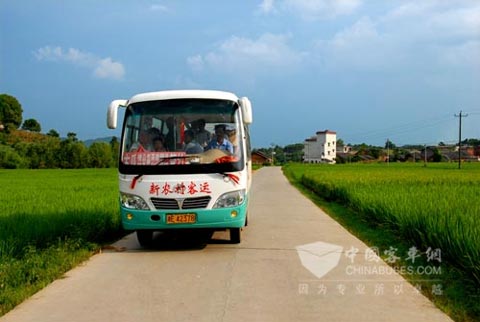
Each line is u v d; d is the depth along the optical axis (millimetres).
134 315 5188
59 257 7492
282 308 5355
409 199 12617
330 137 128750
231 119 8703
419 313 5195
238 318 5035
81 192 19578
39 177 39281
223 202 8453
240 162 8609
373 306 5430
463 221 8086
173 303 5574
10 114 110500
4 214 11773
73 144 82188
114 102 8883
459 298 5711
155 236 10508
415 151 112625
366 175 31094
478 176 29125
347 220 13102
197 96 8742
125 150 8680
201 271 7109
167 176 8406
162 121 8641
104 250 9000
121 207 8656
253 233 10586
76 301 5727
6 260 7078
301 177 35312
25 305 5609
